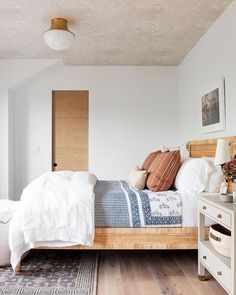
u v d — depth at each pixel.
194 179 2.53
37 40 3.44
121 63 4.37
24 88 4.47
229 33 2.61
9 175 4.25
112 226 2.36
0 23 2.95
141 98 4.52
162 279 2.23
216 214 1.91
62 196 2.33
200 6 2.62
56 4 2.56
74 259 2.63
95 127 4.49
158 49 3.76
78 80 4.48
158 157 2.93
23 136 4.48
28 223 2.21
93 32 3.19
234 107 2.53
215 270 1.91
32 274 2.29
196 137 3.61
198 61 3.49
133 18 2.85
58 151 4.52
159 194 2.47
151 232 2.36
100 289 2.06
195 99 3.63
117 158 4.49
